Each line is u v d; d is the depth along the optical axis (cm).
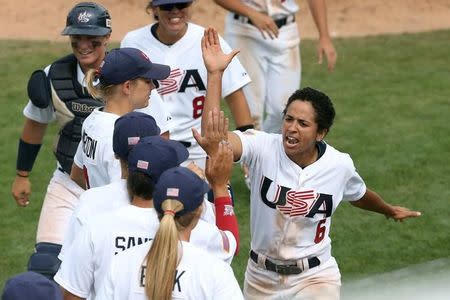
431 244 2978
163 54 2527
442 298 2628
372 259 2883
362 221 3131
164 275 1530
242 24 3484
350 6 5678
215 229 1727
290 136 2047
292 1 3506
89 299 1736
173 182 1577
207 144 1889
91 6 2314
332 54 3416
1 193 3344
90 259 1691
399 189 3359
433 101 4244
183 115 2539
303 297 2136
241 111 2595
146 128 1808
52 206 2389
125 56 2027
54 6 5666
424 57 4875
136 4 5722
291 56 3522
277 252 2139
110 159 1995
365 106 4191
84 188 2228
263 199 2116
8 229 3084
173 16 2473
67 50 5016
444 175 3466
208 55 2109
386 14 5600
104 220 1698
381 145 3744
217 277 1559
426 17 5591
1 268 2816
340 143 3766
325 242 2148
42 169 3541
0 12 5588
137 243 1683
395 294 2655
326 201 2105
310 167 2086
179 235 1589
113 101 2045
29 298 1367
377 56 4897
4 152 3703
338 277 2173
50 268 2202
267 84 3541
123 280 1578
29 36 5294
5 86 4459
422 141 3781
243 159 2106
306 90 2062
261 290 2186
